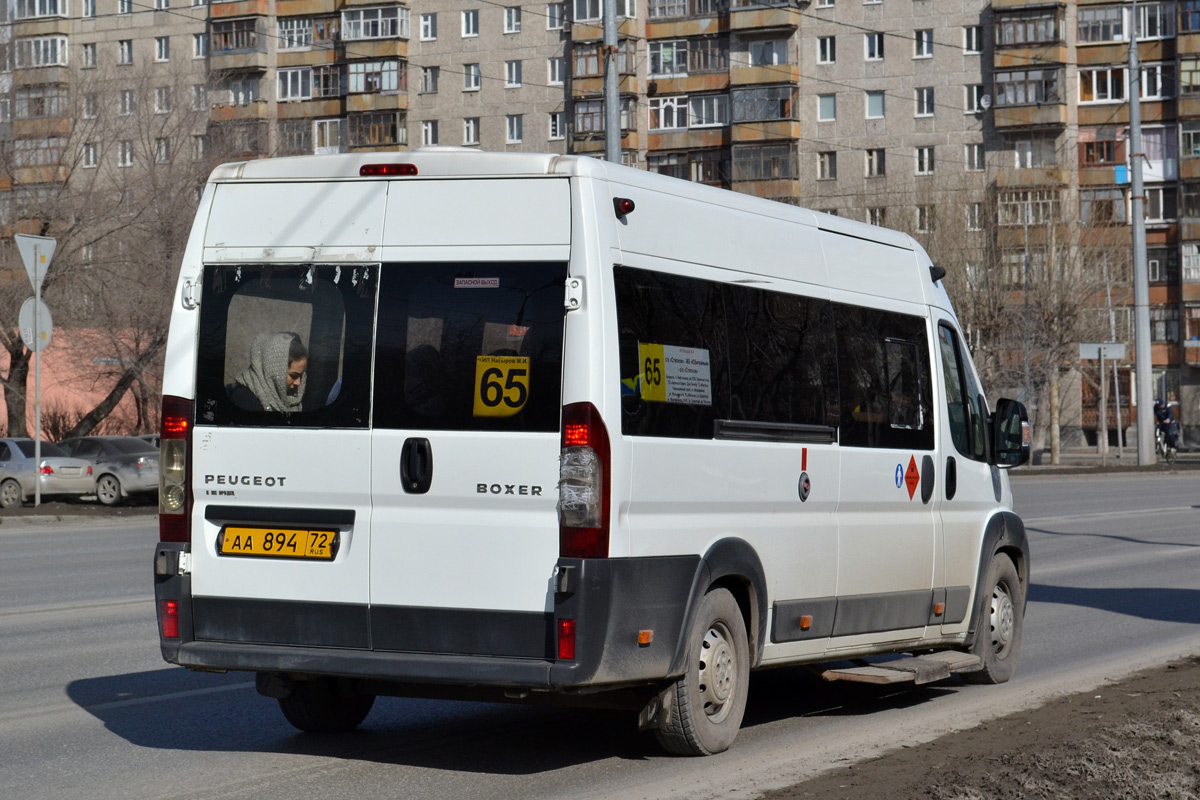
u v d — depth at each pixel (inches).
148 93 1635.1
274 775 275.1
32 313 1088.2
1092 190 2834.6
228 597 276.5
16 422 1612.9
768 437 298.0
